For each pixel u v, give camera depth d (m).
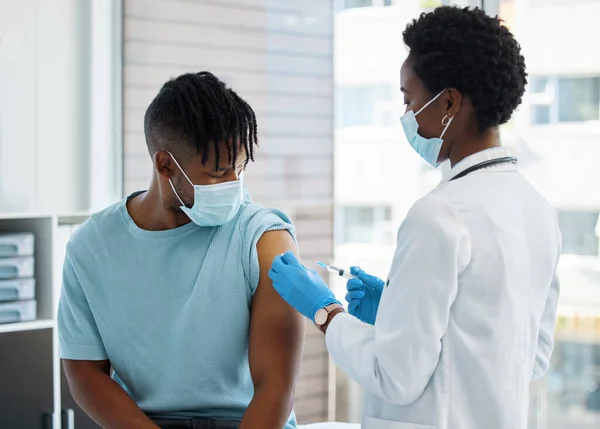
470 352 1.16
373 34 3.12
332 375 3.40
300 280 1.31
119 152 3.13
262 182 3.29
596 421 2.70
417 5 2.96
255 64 3.30
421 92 1.22
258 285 1.39
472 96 1.19
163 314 1.41
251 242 1.39
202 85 1.35
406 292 1.13
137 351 1.43
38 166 2.93
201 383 1.41
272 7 3.28
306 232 3.30
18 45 2.87
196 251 1.40
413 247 1.14
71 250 1.46
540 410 2.79
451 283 1.12
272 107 3.29
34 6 2.89
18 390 2.56
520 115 2.71
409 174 3.08
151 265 1.41
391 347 1.13
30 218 2.62
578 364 2.71
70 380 1.49
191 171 1.35
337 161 3.24
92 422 2.74
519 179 1.25
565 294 2.71
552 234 1.25
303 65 3.26
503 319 1.16
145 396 1.45
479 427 1.17
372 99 3.14
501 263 1.16
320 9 3.23
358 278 1.54
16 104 2.87
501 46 1.17
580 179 2.65
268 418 1.32
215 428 1.40
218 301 1.38
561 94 2.66
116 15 3.10
